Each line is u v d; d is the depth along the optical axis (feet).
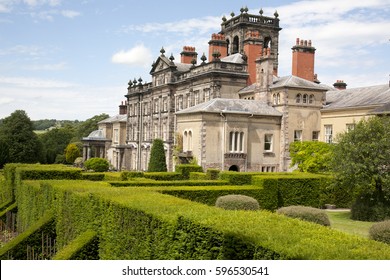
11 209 119.14
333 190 124.36
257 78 188.85
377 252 28.68
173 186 102.94
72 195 72.33
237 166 167.53
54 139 474.49
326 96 196.44
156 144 196.54
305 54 203.92
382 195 105.40
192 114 168.45
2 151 319.27
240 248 32.40
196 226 38.27
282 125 175.22
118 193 64.54
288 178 113.80
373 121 107.76
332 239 32.40
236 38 251.60
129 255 51.26
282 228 35.65
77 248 59.67
